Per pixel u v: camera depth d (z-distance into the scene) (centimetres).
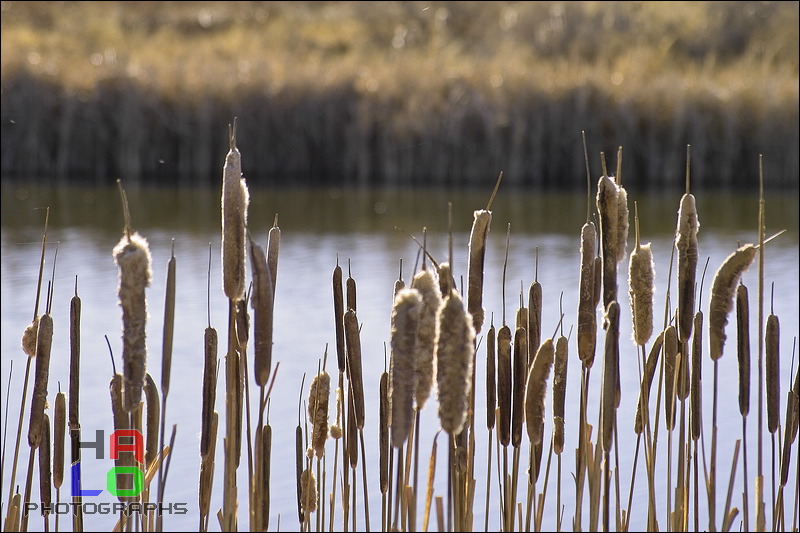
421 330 1035
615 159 8300
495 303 3922
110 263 4731
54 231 5697
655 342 1363
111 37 10888
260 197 7419
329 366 3073
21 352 3244
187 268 4638
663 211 6744
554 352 1293
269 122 8575
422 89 8675
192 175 8525
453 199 7381
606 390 1204
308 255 5038
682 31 11506
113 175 8500
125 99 8388
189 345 3341
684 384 1323
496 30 11862
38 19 11225
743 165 8262
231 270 1066
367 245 5369
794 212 6675
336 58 10644
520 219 6384
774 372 1277
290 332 3491
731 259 1231
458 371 992
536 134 8288
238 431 1282
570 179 8362
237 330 1242
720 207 6938
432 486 1371
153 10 12800
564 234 5753
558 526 1316
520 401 1298
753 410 2631
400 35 11950
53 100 8344
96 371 3052
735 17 11475
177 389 2891
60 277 4394
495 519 2045
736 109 8206
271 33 11994
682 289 1255
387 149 8462
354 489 1344
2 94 8269
